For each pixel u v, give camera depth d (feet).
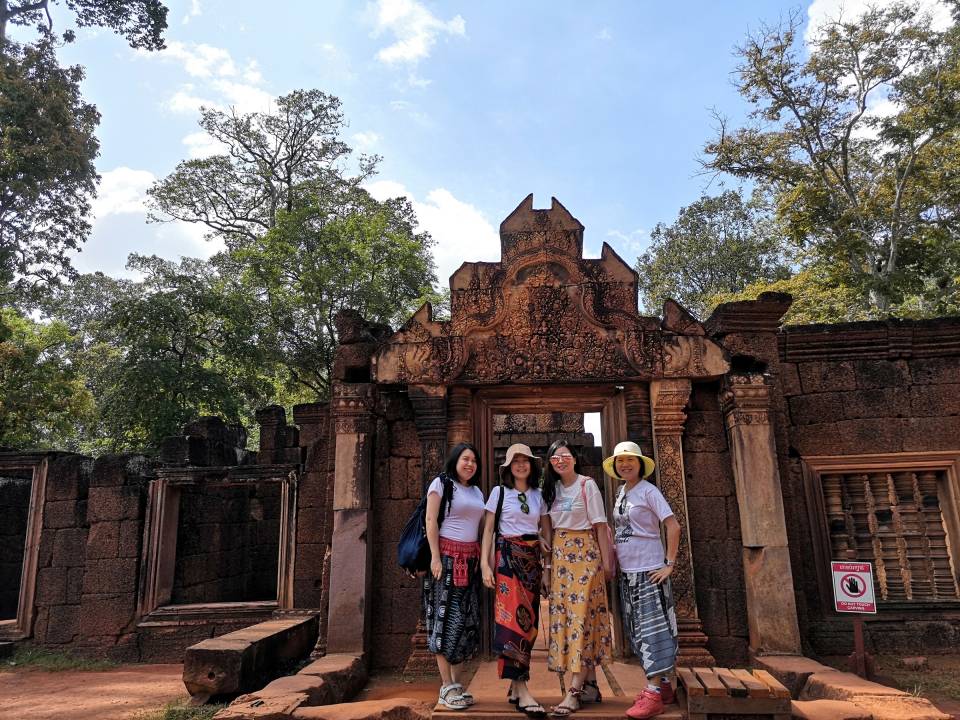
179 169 85.10
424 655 20.75
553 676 18.51
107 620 29.58
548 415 45.50
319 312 68.13
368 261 68.44
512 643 13.74
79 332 98.32
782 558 20.31
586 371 21.94
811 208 62.64
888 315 58.49
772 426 21.33
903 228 61.57
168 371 57.62
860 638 18.10
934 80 56.80
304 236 67.82
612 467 16.03
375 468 22.76
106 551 30.32
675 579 20.75
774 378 22.67
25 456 31.76
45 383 56.54
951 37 56.80
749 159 65.67
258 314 68.33
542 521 14.88
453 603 14.38
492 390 22.75
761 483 20.85
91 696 21.86
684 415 21.85
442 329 22.68
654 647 13.66
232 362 66.59
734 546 21.35
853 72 60.34
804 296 62.13
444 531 14.70
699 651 20.01
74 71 64.44
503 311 22.49
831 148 63.57
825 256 63.98
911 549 24.18
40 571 30.76
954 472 24.13
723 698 13.24
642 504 14.46
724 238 101.14
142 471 31.91
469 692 16.37
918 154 60.80
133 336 59.00
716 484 21.88
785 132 64.13
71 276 64.13
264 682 20.48
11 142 57.26
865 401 25.13
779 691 13.12
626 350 21.95
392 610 21.75
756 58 62.59
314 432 32.91
